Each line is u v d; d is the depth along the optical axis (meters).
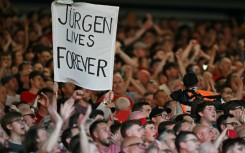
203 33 33.53
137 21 37.62
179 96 22.66
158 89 25.33
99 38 21.23
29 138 18.25
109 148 19.58
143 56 29.69
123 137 19.64
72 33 21.25
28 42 29.77
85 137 17.92
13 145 19.44
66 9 21.25
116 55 28.30
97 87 21.25
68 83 23.91
